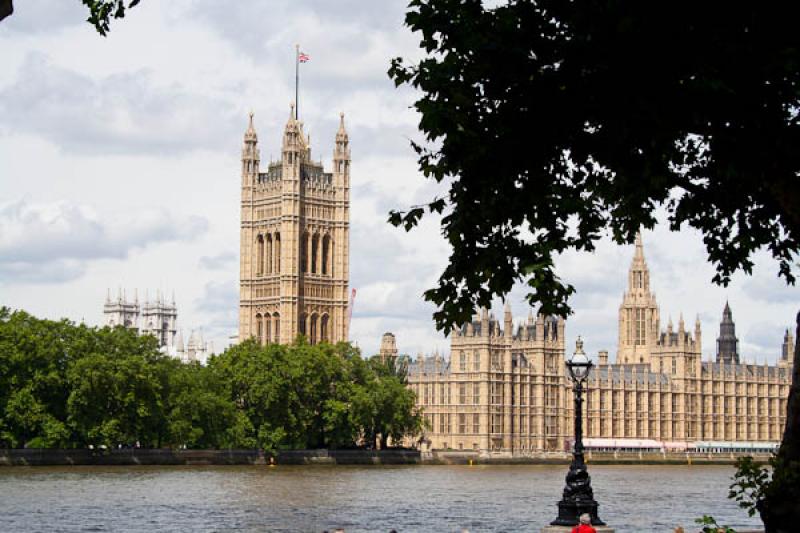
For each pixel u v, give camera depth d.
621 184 42.56
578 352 83.00
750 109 37.50
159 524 118.88
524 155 40.34
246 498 155.62
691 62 36.78
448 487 194.88
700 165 44.56
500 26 39.81
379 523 125.31
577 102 38.78
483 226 42.44
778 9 36.53
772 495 41.34
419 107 40.25
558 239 43.12
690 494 188.62
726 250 47.44
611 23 36.84
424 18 40.81
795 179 39.78
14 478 184.38
